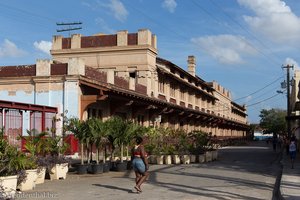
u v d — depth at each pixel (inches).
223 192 528.4
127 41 1437.0
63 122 915.4
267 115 5157.5
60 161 661.9
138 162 509.0
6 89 1078.4
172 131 1147.9
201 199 468.4
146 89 1419.8
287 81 1909.4
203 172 791.1
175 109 1609.3
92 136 741.9
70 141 952.9
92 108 1087.0
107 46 1451.8
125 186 572.7
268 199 488.4
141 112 1441.9
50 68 1043.3
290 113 1875.0
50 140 670.5
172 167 906.1
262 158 1268.5
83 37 1480.1
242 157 1309.1
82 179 666.2
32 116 933.8
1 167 464.8
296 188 564.7
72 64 1022.4
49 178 662.5
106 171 767.7
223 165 973.8
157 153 1005.2
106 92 1030.4
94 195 488.7
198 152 1069.8
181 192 520.4
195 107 2206.0
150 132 1034.7
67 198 465.1
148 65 1424.7
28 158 560.7
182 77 1920.5
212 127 2664.9
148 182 621.0
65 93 1018.1
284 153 1520.7
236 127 3700.8
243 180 669.9
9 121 868.6
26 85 1061.8
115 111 1197.7
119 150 868.0
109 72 1170.6
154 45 1485.0
